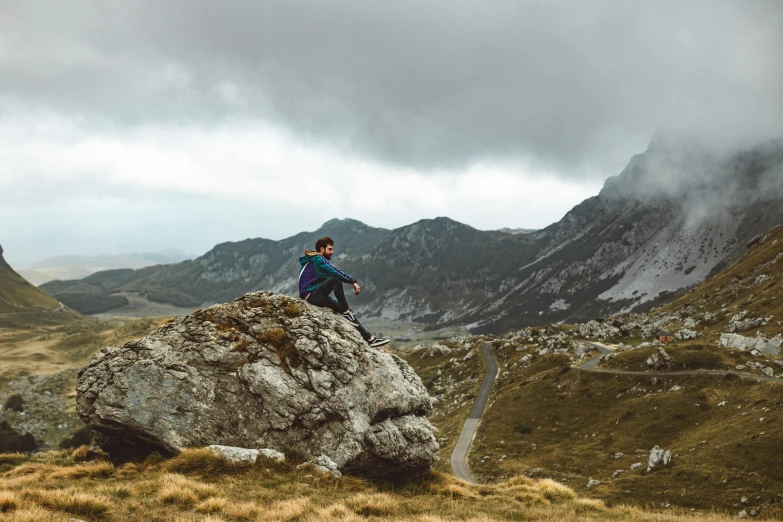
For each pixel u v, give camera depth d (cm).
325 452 1919
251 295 2266
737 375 14225
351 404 1975
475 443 15500
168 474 1698
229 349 2034
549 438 14638
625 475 10500
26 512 1195
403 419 2128
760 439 9600
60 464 2061
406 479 2148
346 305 2244
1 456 2156
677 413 13225
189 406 1947
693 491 8756
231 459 1812
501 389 19738
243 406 1966
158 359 2019
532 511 1844
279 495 1608
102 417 1952
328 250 2292
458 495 2073
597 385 16475
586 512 1961
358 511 1551
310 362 2011
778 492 8019
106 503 1355
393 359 2314
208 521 1298
